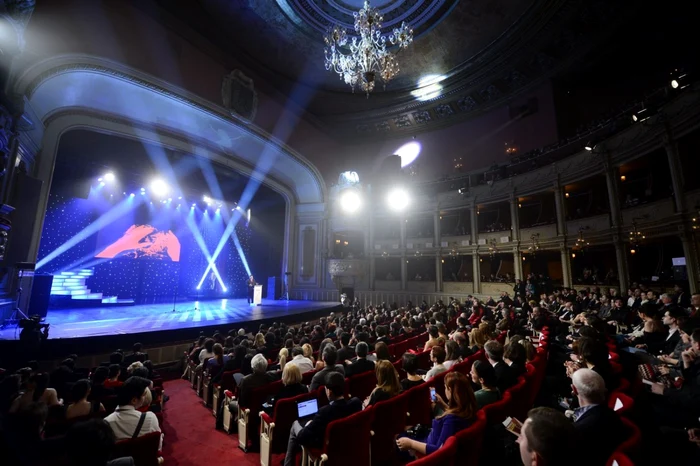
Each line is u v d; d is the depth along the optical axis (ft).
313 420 10.61
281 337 28.25
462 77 64.18
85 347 27.68
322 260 76.84
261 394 15.33
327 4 52.70
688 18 44.78
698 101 32.60
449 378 9.32
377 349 16.85
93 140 50.16
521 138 63.67
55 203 52.37
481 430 8.36
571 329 30.78
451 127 74.49
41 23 33.09
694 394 12.41
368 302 75.82
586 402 8.49
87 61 37.76
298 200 80.89
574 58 54.34
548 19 50.01
